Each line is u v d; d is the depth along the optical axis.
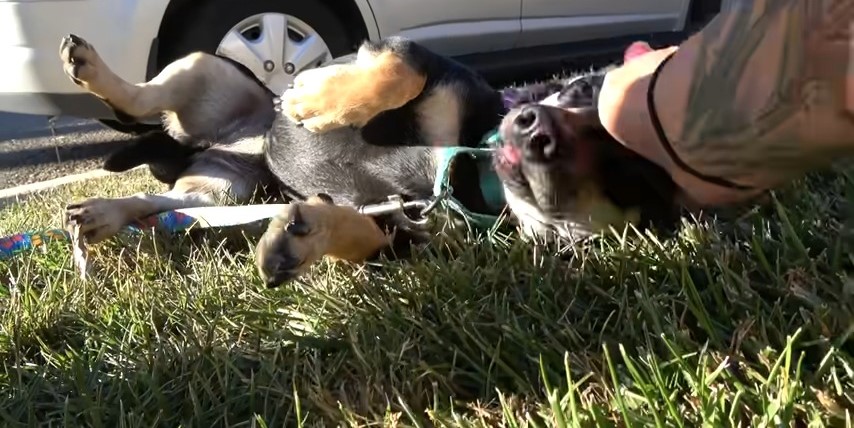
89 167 1.81
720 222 0.67
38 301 0.75
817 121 0.30
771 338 0.50
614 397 0.46
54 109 1.37
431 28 1.59
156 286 0.77
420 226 0.78
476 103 0.83
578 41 1.83
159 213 0.90
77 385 0.58
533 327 0.56
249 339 0.63
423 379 0.54
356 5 1.50
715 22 0.36
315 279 0.73
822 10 0.28
